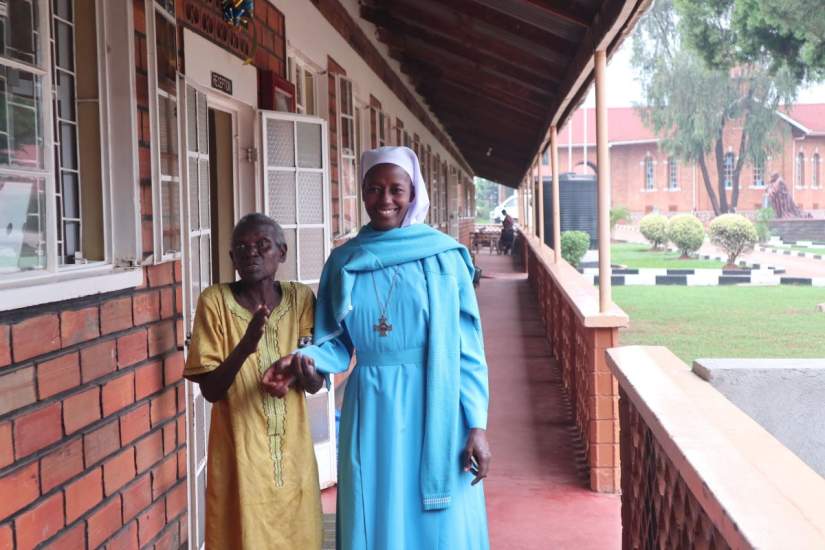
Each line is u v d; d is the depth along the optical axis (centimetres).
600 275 488
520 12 574
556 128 968
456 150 2347
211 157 483
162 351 317
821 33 2088
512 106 1116
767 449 201
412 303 258
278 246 286
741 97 4075
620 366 304
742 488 172
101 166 287
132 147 289
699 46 2755
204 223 407
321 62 682
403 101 1266
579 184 2495
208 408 388
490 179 3400
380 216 264
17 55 236
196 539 349
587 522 429
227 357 277
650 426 238
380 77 1045
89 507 258
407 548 257
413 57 1150
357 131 912
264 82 495
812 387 283
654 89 4162
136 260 289
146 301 303
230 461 279
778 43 2219
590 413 482
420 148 1496
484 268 2231
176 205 332
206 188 410
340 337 275
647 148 5138
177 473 332
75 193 288
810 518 156
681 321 1026
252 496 274
